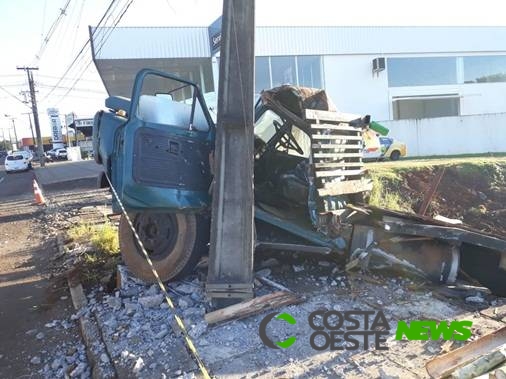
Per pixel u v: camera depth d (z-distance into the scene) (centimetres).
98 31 2011
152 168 511
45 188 2158
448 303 477
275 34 2497
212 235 473
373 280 539
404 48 2911
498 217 1267
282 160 679
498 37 3206
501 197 1347
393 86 2917
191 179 541
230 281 464
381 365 352
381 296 491
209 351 384
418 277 543
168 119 556
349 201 645
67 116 7569
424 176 1359
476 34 3138
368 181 663
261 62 2492
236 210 477
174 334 417
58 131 7744
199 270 572
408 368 345
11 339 473
